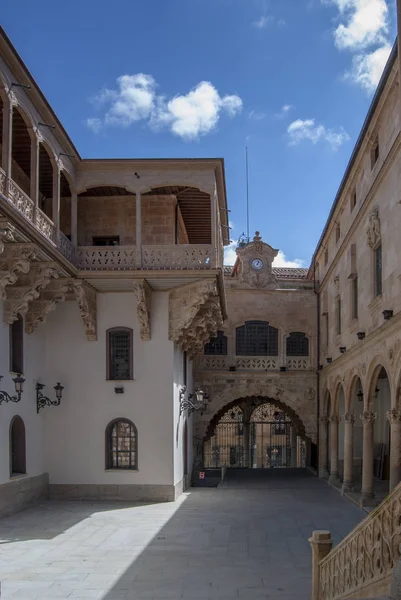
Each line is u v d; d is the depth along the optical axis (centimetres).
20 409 2056
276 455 3947
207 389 3441
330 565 897
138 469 2297
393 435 1711
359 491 2531
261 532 1727
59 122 1977
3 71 1581
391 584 621
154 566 1341
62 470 2298
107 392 2327
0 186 1544
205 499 2375
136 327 2345
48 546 1529
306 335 3516
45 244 1823
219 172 2305
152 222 2481
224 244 3192
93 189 2416
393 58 1584
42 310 2147
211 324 2716
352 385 2473
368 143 2050
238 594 1137
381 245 1903
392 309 1755
